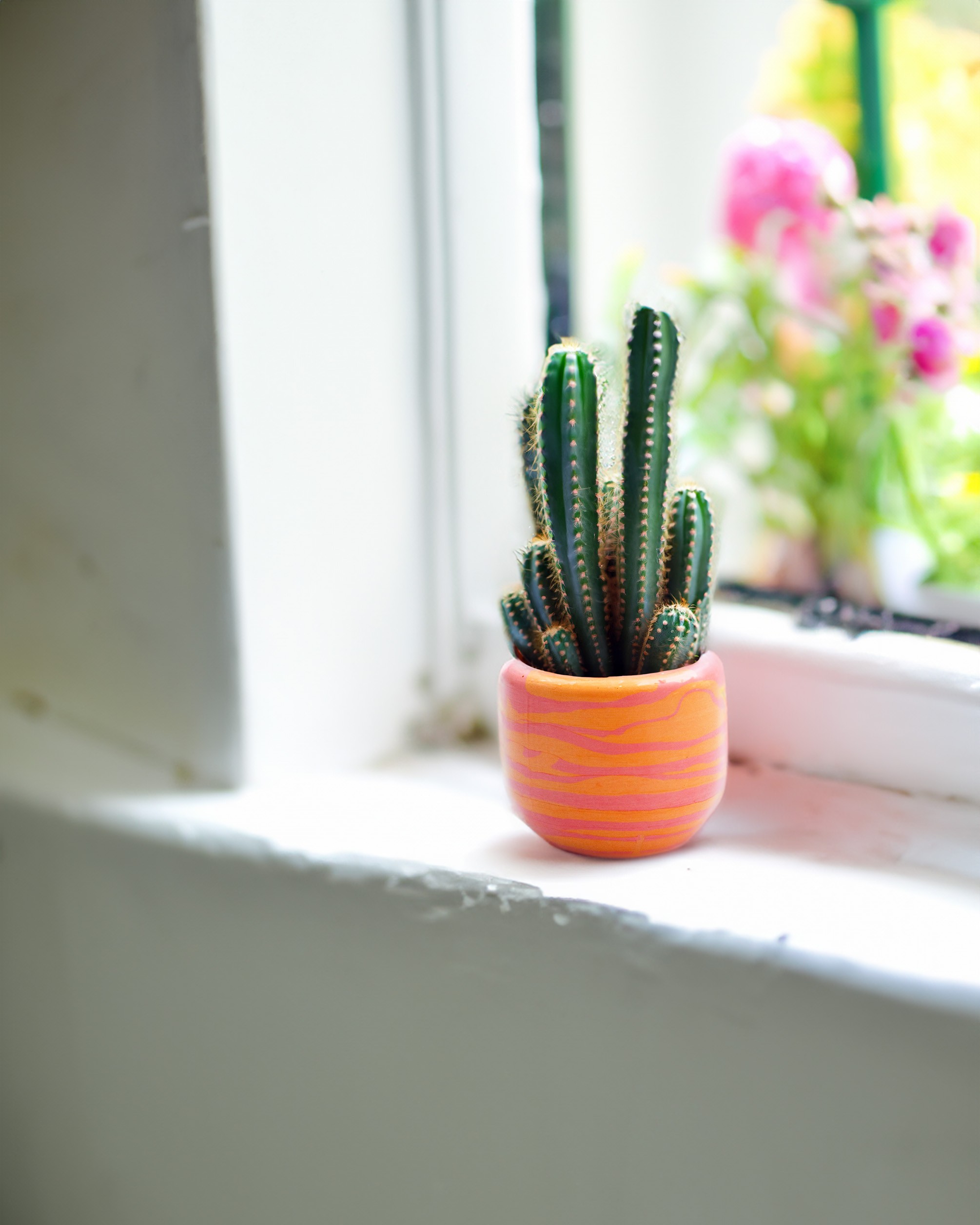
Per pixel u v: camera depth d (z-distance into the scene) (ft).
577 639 2.67
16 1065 3.17
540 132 3.22
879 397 3.06
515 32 3.09
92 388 3.05
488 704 3.14
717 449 3.24
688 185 3.45
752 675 2.94
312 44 2.87
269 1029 2.85
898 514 3.11
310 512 2.95
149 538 3.00
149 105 2.84
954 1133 2.42
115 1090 3.03
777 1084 2.50
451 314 3.05
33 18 2.99
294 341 2.90
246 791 2.96
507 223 3.11
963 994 2.40
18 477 3.25
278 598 2.93
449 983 2.69
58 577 3.21
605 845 2.68
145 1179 3.02
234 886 2.83
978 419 3.04
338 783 2.99
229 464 2.85
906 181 3.17
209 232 2.80
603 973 2.59
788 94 3.28
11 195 3.11
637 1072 2.58
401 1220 2.78
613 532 2.66
